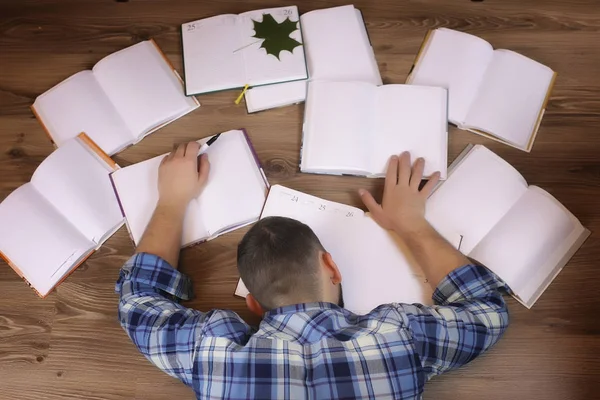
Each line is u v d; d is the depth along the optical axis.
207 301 0.93
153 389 0.91
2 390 0.93
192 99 1.03
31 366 0.93
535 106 0.99
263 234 0.71
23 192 0.99
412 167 0.94
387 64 1.04
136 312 0.77
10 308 0.96
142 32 1.09
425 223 0.88
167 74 1.05
